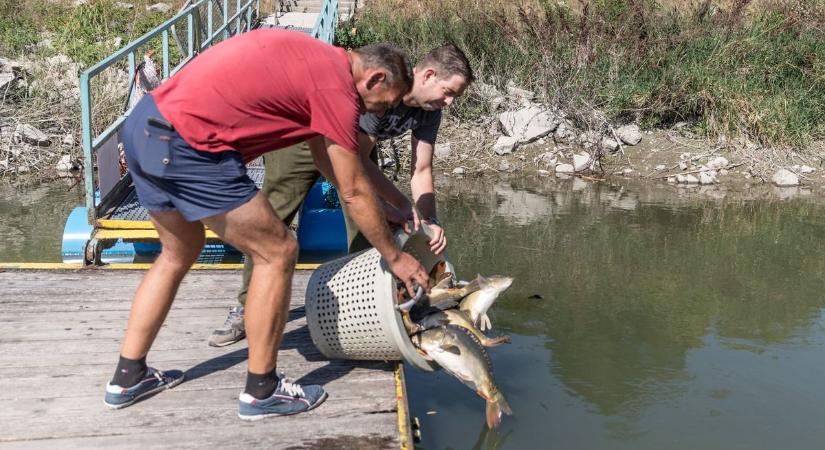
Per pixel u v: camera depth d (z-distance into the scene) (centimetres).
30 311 446
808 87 1330
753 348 534
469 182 1157
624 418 430
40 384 355
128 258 710
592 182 1166
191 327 430
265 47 284
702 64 1348
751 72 1338
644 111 1333
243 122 286
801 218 963
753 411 440
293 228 680
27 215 929
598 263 744
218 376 369
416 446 398
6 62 1365
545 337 550
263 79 282
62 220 907
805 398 456
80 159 1185
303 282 515
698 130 1304
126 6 1816
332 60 288
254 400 326
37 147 1205
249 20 1645
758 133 1274
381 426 330
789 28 1405
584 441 404
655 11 1505
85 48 1456
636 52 1367
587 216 952
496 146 1266
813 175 1196
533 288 663
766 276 711
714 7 1532
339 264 380
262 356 320
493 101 1354
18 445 306
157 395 349
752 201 1059
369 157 392
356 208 304
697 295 652
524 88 1397
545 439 407
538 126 1289
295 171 403
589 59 1362
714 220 943
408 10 1694
